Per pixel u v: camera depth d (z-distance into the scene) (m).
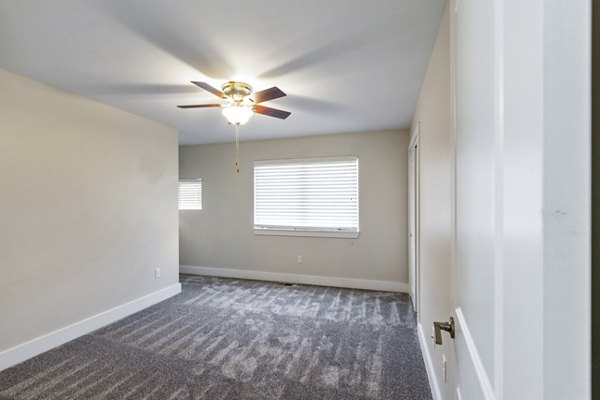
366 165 3.97
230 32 1.64
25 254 2.22
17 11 1.45
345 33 1.65
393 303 3.42
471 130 0.63
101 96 2.61
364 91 2.48
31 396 1.80
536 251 0.28
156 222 3.46
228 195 4.62
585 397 0.25
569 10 0.26
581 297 0.25
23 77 2.20
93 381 1.96
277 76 2.18
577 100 0.25
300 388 1.89
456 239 0.84
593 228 0.29
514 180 0.35
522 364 0.32
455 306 0.86
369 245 3.98
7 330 2.11
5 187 2.11
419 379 1.99
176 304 3.40
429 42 1.74
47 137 2.36
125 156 3.06
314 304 3.40
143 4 1.41
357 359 2.22
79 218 2.61
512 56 0.37
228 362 2.18
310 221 4.24
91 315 2.71
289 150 4.29
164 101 2.75
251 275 4.50
